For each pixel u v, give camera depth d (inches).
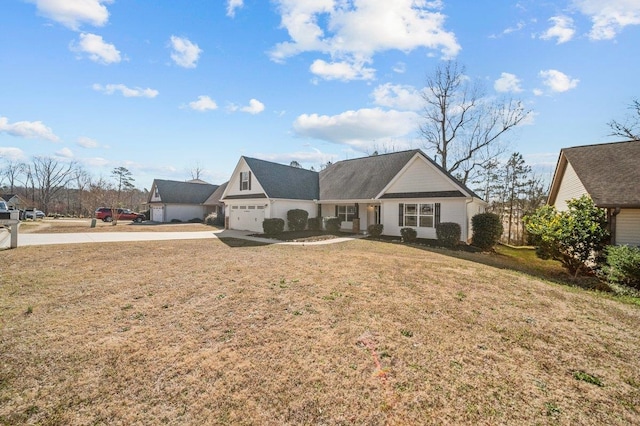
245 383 120.6
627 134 797.9
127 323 177.3
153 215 1441.9
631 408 109.7
